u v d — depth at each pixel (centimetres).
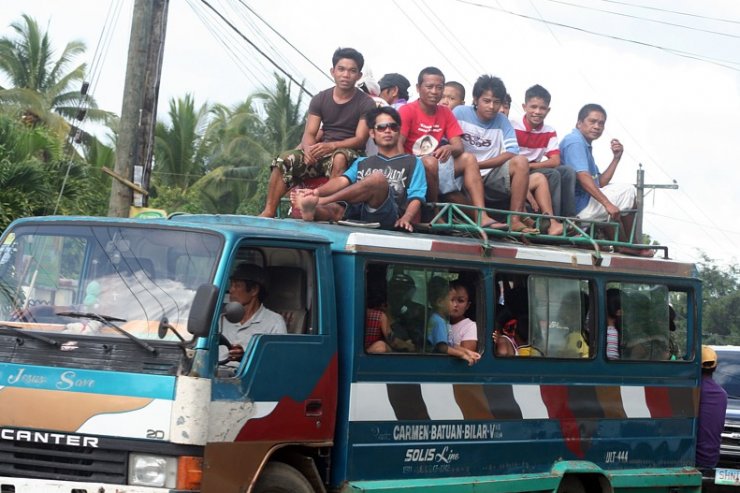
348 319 788
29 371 698
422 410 832
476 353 870
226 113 3853
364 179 895
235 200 3588
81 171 2088
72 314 698
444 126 1062
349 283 791
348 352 785
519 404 912
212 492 681
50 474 687
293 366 744
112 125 3503
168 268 718
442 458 848
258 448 716
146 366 678
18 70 3566
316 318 767
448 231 949
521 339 933
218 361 692
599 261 998
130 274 723
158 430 665
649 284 1051
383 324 810
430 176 977
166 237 727
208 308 666
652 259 1054
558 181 1126
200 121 3816
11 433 693
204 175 3716
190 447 668
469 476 870
